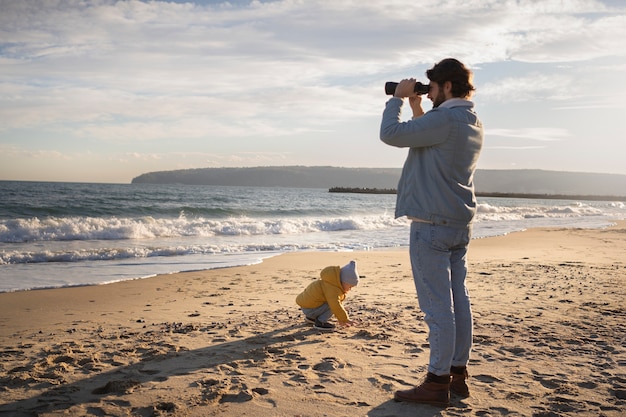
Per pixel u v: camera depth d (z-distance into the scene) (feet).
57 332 15.66
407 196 9.53
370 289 24.00
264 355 12.88
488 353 13.07
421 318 17.47
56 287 24.47
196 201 124.16
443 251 9.39
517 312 18.20
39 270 29.68
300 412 9.09
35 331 15.83
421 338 14.66
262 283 26.37
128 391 10.16
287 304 20.59
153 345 13.87
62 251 36.40
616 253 42.29
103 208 77.97
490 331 15.38
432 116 9.09
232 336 14.98
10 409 9.23
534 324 16.35
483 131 9.71
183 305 20.36
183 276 28.48
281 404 9.48
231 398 9.78
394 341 14.32
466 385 10.09
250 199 149.59
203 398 9.75
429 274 9.38
